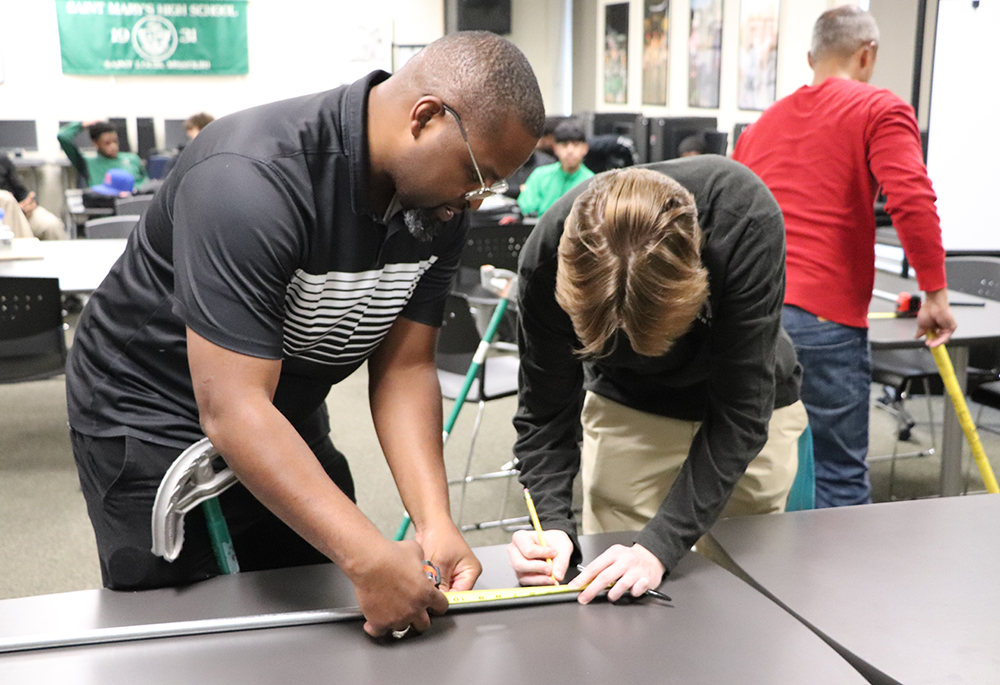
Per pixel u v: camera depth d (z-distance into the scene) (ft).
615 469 5.80
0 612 3.84
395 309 4.37
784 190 8.63
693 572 4.31
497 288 8.20
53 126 28.14
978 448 7.97
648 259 3.45
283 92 29.96
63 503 11.12
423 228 3.86
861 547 4.52
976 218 15.44
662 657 3.53
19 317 10.78
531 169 22.93
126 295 4.19
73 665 3.43
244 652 3.55
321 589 4.09
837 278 8.40
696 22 24.43
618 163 21.74
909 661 3.52
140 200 17.13
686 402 5.48
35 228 18.85
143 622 3.76
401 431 4.52
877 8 18.45
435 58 3.52
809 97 8.58
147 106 28.89
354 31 30.14
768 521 4.83
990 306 10.07
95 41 27.96
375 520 10.58
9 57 27.40
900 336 8.96
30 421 14.23
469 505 11.16
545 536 4.42
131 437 4.14
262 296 3.55
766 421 4.39
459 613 3.91
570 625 3.81
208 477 4.13
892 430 13.65
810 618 3.84
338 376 4.68
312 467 3.59
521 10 32.12
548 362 4.60
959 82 15.24
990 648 3.60
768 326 4.16
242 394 3.54
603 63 30.89
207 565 4.26
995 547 4.51
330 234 3.78
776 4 20.63
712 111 23.89
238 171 3.50
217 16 28.84
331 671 3.42
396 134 3.62
